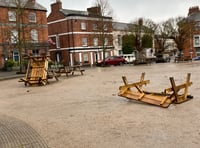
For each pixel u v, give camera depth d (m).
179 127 5.63
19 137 5.64
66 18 45.16
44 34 40.47
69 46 45.16
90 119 6.75
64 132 5.81
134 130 5.61
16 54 36.44
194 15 59.91
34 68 17.45
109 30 45.22
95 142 5.04
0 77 22.94
